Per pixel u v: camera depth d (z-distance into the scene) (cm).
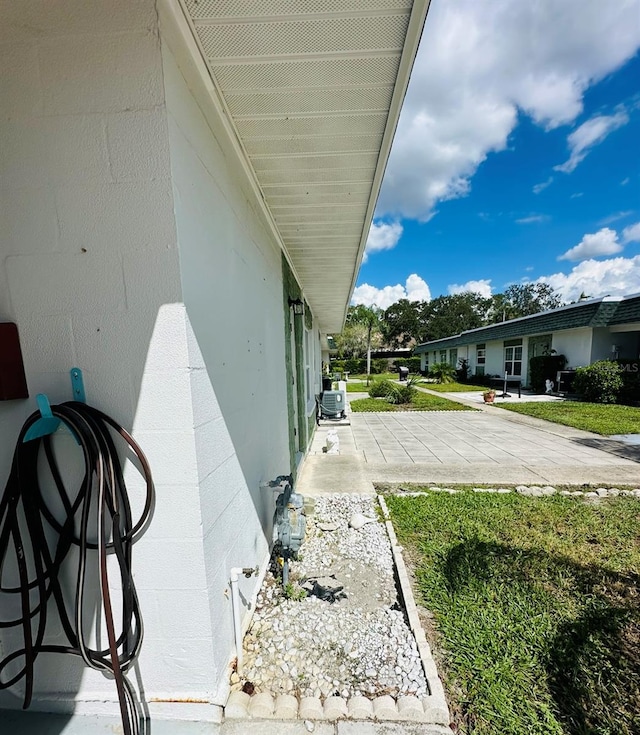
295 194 229
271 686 141
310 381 680
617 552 245
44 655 130
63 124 107
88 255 111
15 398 115
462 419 880
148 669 128
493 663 150
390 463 500
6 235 113
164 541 121
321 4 101
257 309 222
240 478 173
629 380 998
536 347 1459
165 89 103
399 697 135
